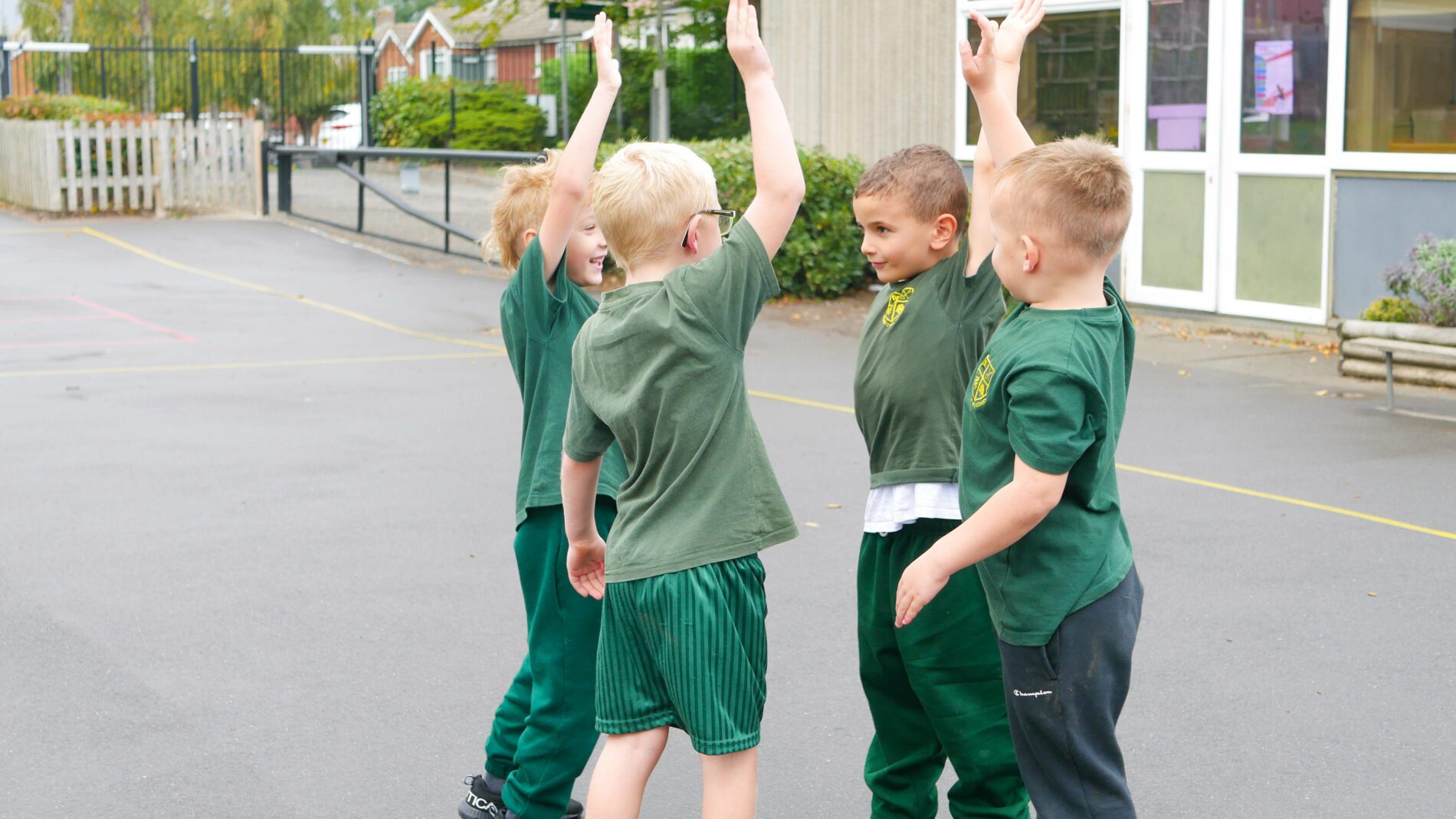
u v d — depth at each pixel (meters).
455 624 5.08
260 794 3.76
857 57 15.28
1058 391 2.49
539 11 43.50
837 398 9.40
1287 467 7.41
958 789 3.15
